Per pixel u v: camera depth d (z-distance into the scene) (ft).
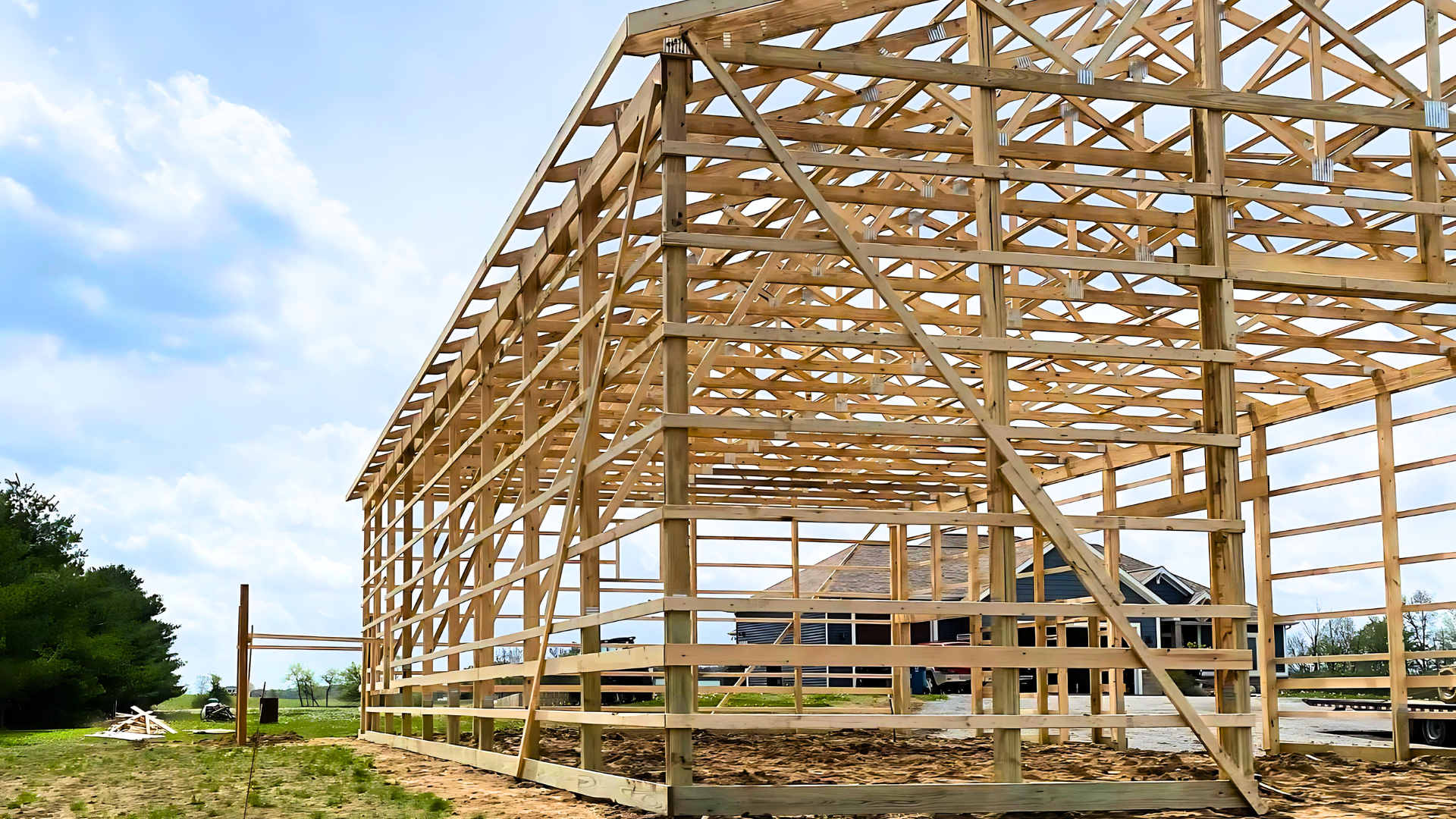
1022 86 24.45
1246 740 24.00
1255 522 41.11
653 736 53.98
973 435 23.57
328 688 158.30
